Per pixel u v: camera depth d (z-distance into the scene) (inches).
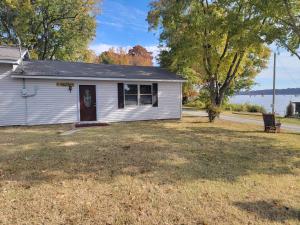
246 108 1429.6
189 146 409.7
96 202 212.7
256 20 562.3
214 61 740.0
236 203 218.7
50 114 637.9
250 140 480.1
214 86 763.4
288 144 453.1
